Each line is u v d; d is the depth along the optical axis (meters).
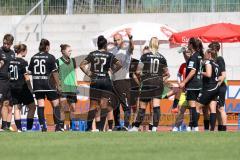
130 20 83.31
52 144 35.97
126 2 84.31
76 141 37.81
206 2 82.88
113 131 49.31
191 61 50.69
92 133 45.09
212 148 33.50
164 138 39.66
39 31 84.62
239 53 80.62
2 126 54.28
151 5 84.00
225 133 44.00
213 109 51.38
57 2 85.38
